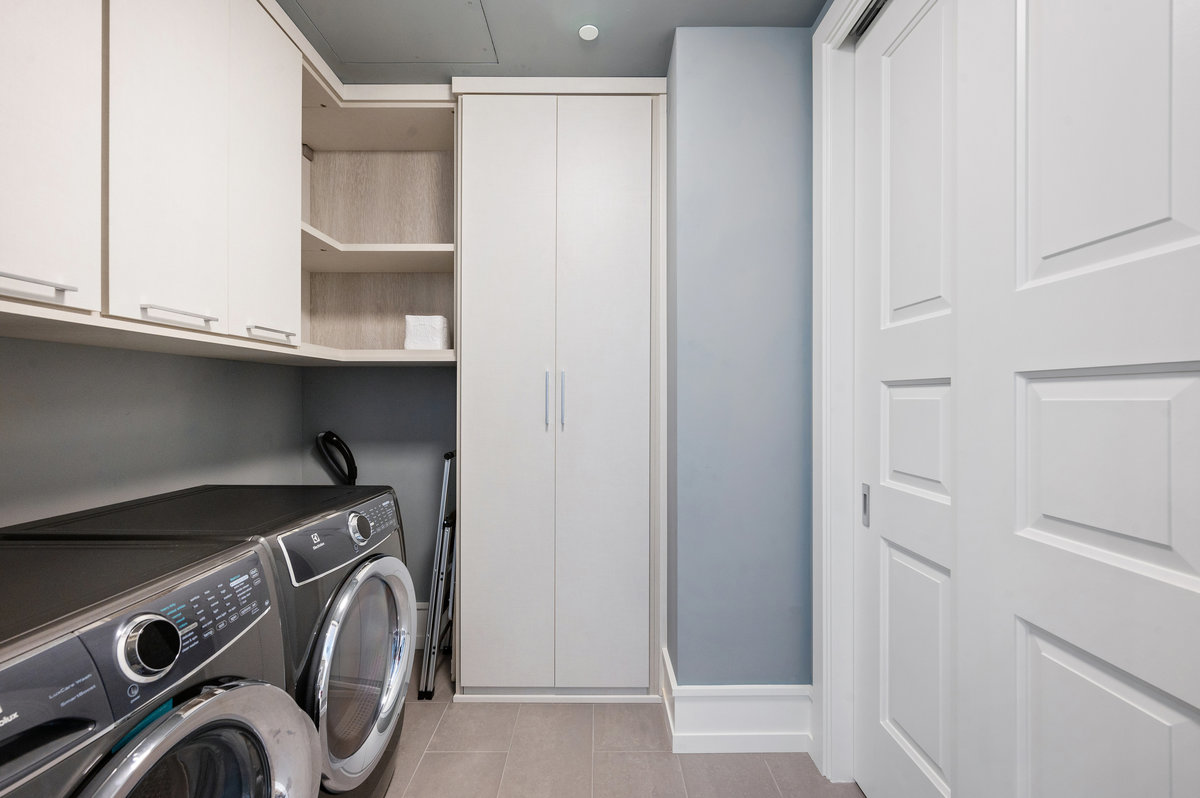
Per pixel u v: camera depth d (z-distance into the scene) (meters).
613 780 1.56
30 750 0.57
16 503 1.19
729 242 1.70
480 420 1.96
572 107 1.96
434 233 2.31
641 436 1.97
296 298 1.59
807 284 1.71
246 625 0.88
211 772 0.82
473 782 1.54
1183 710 0.67
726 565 1.71
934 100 1.18
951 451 1.12
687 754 1.68
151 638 0.70
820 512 1.61
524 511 1.97
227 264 1.29
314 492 1.50
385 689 1.39
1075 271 0.81
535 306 1.96
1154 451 0.69
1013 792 0.92
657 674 1.97
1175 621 0.66
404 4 1.62
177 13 1.12
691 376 1.71
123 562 0.86
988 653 0.98
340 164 2.32
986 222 0.98
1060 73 0.83
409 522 2.40
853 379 1.56
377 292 2.34
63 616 0.64
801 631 1.71
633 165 1.97
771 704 1.71
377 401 2.39
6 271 0.79
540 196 1.96
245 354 1.61
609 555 1.97
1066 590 0.82
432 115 2.04
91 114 0.92
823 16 1.61
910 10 1.26
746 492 1.71
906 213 1.29
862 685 1.52
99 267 0.94
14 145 0.80
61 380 1.28
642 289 1.97
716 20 1.68
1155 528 0.69
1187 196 0.65
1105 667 0.77
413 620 1.51
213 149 1.23
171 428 1.63
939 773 1.16
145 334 1.09
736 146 1.70
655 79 1.96
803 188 1.71
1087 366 0.78
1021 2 0.90
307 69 1.74
